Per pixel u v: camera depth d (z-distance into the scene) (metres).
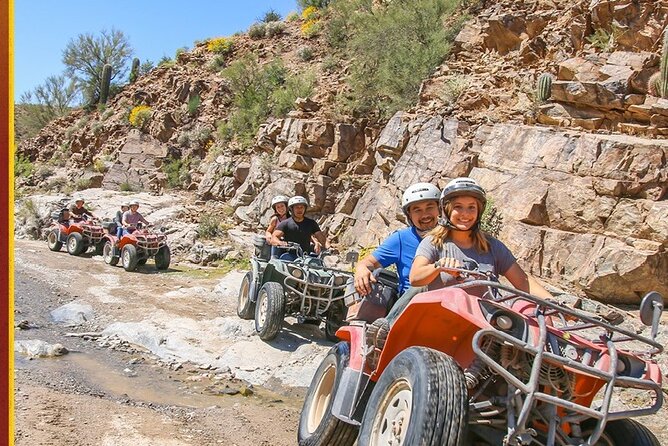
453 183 4.03
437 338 3.79
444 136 15.91
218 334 9.73
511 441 3.20
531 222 12.38
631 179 11.43
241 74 30.39
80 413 5.56
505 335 3.22
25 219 27.27
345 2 30.78
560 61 15.72
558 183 12.34
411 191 4.88
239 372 8.21
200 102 33.06
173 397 6.96
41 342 8.45
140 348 9.14
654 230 10.77
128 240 17.58
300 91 25.78
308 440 4.65
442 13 21.75
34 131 45.31
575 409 3.12
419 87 19.64
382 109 20.86
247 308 10.29
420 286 3.94
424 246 4.07
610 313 3.69
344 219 19.16
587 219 11.68
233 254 19.59
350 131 21.00
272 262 9.84
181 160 31.03
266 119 27.20
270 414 6.51
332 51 30.28
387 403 3.54
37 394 5.99
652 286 10.49
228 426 5.87
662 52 12.55
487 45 19.12
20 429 4.85
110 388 7.02
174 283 15.22
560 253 11.72
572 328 3.51
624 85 13.11
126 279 15.55
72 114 41.97
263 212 21.61
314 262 9.77
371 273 4.84
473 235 4.11
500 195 13.24
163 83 36.62
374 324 4.21
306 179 20.86
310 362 8.28
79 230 20.27
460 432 3.05
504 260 4.16
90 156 35.41
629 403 7.17
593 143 12.16
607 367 3.28
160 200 27.14
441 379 3.18
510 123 14.69
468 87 17.20
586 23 15.88
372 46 21.94
